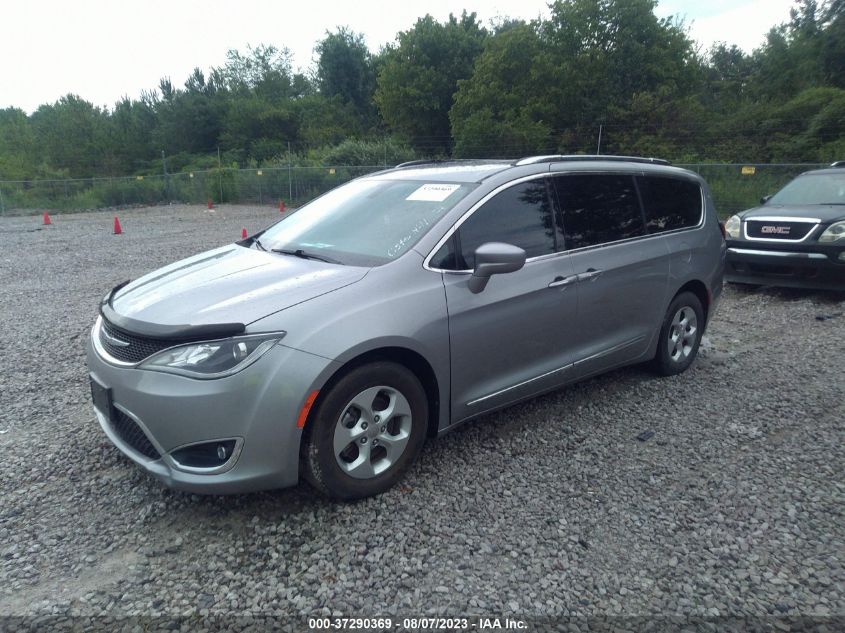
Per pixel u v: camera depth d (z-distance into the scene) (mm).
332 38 59594
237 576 2865
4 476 3746
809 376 5461
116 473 3771
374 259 3664
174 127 58625
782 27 41156
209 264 3990
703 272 5379
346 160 34812
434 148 43500
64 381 5375
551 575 2883
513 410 4711
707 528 3240
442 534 3168
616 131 33375
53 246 14867
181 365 2982
